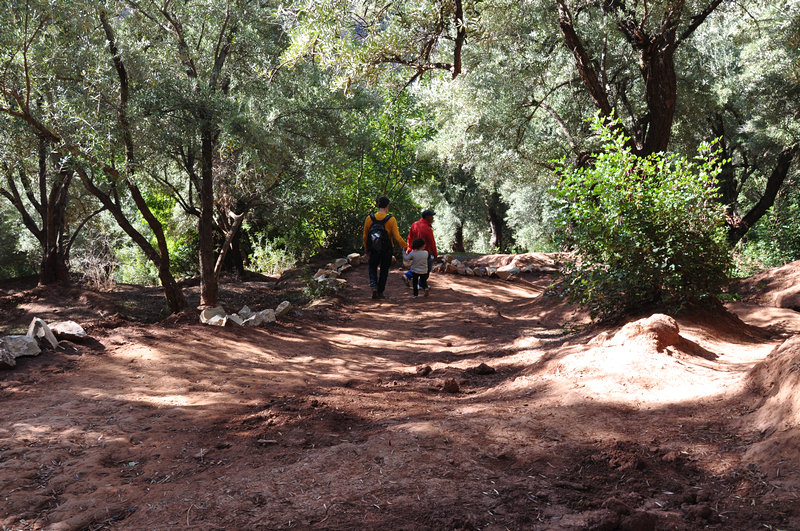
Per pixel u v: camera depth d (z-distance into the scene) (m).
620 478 3.00
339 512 2.69
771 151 21.11
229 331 7.60
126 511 2.87
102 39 9.50
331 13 7.64
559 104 17.89
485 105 17.09
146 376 5.50
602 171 7.02
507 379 5.56
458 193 35.78
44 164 13.07
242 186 12.33
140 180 11.01
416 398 5.11
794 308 8.77
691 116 17.34
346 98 12.04
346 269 14.77
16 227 23.12
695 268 6.69
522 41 15.01
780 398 3.39
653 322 5.32
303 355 7.16
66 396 4.74
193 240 21.81
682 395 4.14
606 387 4.46
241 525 2.61
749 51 18.16
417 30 8.20
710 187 7.01
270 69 11.77
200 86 10.64
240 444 3.87
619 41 14.98
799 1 12.06
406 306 10.93
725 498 2.71
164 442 3.90
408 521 2.59
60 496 3.03
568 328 7.97
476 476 3.07
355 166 17.52
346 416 4.53
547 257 17.08
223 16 11.62
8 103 8.26
